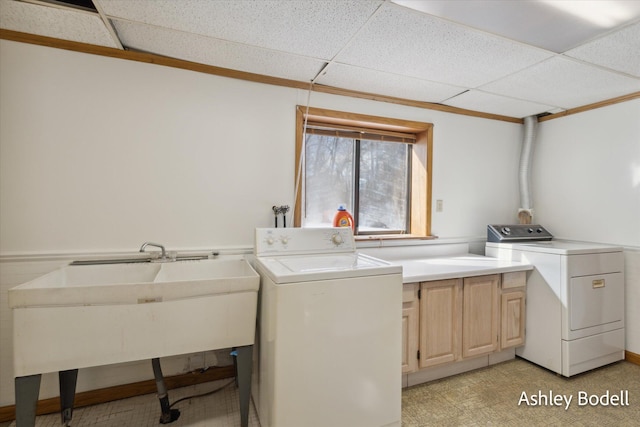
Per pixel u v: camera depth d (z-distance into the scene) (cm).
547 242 281
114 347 142
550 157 309
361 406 162
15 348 132
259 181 227
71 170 187
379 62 206
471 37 176
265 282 165
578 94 257
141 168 200
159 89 203
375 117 261
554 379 224
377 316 165
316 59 203
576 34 171
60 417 181
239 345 162
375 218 288
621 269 248
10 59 176
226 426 175
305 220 262
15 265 178
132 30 173
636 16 154
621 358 248
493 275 233
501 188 317
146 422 177
